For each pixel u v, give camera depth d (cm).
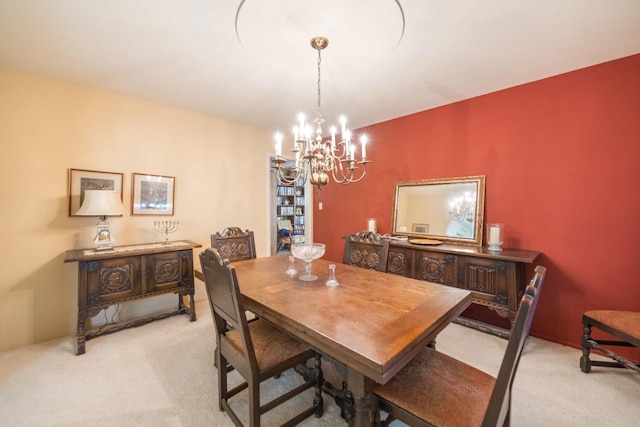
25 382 178
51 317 238
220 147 347
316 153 175
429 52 195
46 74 230
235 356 138
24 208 227
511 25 166
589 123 214
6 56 202
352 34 174
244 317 121
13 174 222
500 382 83
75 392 169
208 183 337
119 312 274
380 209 357
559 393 168
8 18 160
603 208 209
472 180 273
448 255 242
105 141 264
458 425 93
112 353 213
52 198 238
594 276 213
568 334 225
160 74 229
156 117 295
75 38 180
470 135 277
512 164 251
